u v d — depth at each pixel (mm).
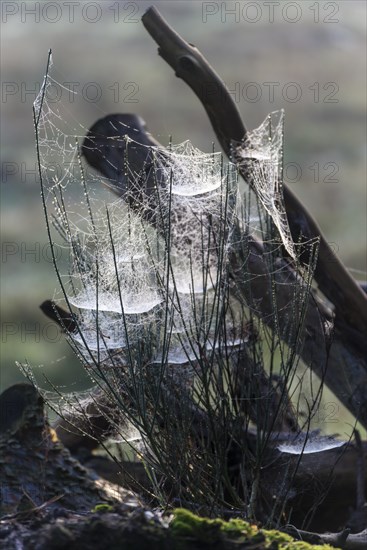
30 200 31891
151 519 4512
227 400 6250
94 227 6312
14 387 7156
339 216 30047
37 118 5809
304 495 7461
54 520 4574
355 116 45625
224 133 8000
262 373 6641
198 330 6125
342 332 8000
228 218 6723
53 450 7055
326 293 8016
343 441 7402
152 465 6285
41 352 18500
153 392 6180
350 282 7961
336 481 7586
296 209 7918
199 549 4309
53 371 16859
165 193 6723
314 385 8625
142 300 6305
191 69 7875
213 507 5945
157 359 6262
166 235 6070
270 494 6961
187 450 6129
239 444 6336
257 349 6719
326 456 7590
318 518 7652
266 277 7145
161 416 6148
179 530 4340
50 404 6727
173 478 6066
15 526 4578
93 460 8219
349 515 7523
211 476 6172
